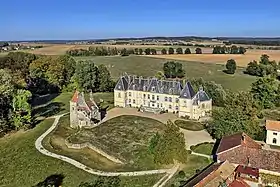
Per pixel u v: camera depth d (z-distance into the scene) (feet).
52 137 297.53
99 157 255.50
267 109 401.49
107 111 375.66
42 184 216.54
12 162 250.57
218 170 197.47
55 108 396.37
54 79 485.97
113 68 596.29
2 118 308.19
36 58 543.39
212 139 282.77
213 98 398.01
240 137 238.07
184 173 220.02
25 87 403.34
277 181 194.70
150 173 224.94
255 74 554.46
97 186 208.85
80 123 319.88
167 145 236.63
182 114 351.46
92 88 479.00
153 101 379.76
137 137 288.10
